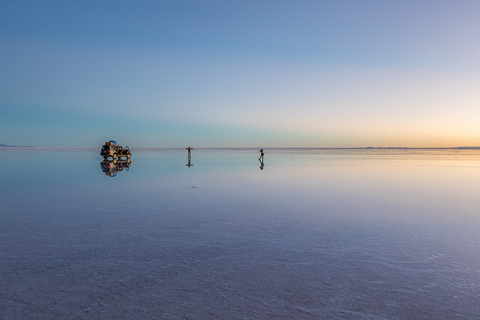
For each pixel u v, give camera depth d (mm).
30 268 5336
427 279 4957
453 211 10125
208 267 5426
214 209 10367
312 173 24672
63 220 8766
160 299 4293
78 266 5438
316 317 3850
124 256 5941
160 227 8055
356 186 16547
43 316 3852
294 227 8094
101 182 17891
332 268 5391
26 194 13406
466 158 58938
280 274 5141
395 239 7059
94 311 3975
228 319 3795
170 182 18078
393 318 3844
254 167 31688
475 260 5758
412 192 14422
